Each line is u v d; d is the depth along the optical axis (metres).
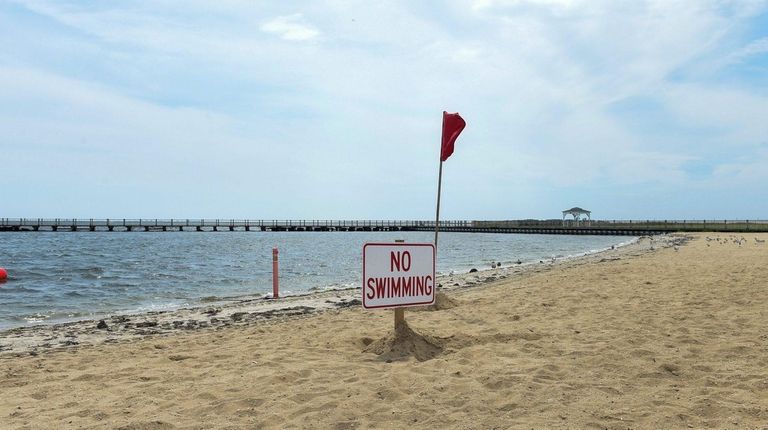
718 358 5.66
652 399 4.43
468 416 4.12
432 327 8.16
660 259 21.14
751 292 10.34
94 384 5.34
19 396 4.95
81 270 25.31
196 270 26.19
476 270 22.30
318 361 6.00
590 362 5.60
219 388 4.97
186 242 60.09
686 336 6.68
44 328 10.24
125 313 13.09
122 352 7.13
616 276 14.48
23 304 15.16
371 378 5.19
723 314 8.17
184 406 4.48
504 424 3.94
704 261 19.39
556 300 10.44
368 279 6.05
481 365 5.59
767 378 4.91
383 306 6.17
